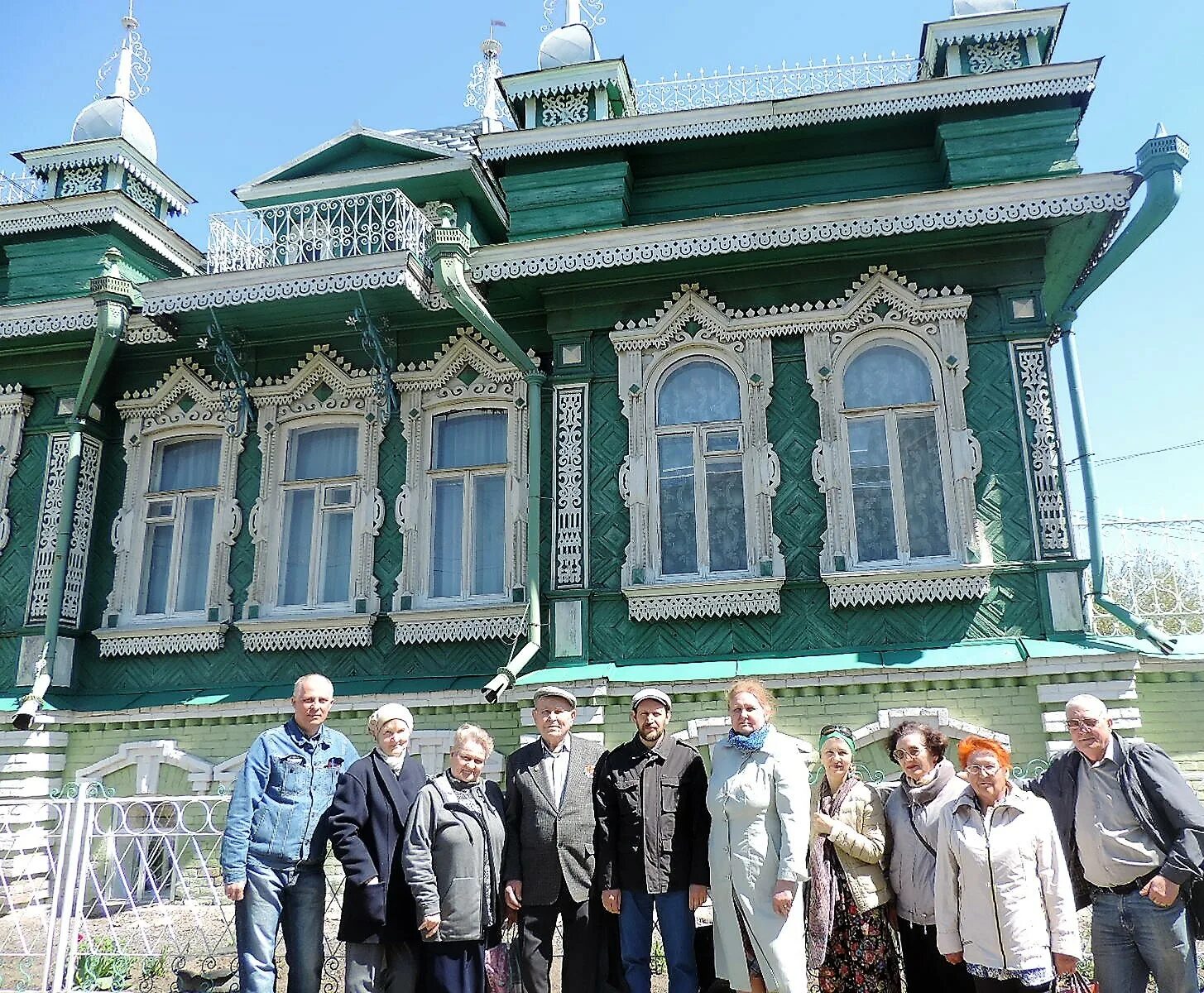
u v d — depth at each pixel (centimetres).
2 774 915
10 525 1036
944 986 464
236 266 1000
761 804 467
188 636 988
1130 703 752
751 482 882
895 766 777
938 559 848
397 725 498
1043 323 863
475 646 931
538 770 507
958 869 430
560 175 991
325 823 491
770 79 1031
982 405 862
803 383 898
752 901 455
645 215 1018
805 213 845
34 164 1145
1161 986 430
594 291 935
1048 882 418
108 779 941
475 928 462
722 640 855
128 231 1101
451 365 999
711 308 917
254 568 995
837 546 852
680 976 477
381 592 968
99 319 960
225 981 577
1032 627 812
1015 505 838
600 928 488
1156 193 754
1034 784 479
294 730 518
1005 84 911
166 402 1060
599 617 876
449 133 1262
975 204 820
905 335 888
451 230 841
